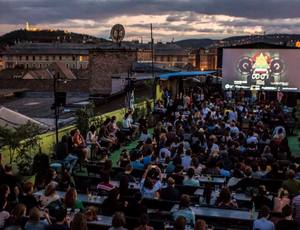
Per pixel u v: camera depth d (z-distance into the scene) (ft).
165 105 102.37
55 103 56.39
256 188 37.35
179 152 47.60
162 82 119.03
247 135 60.64
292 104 127.65
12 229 26.48
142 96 107.55
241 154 49.32
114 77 114.83
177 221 26.18
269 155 50.14
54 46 506.07
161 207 34.45
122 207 31.99
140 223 27.55
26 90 135.54
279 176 41.01
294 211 32.14
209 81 151.74
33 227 26.45
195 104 98.53
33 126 50.75
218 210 33.65
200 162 48.98
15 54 505.25
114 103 97.09
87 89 147.54
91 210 31.24
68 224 28.99
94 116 72.38
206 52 435.12
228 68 131.95
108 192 35.47
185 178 40.47
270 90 128.77
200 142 54.85
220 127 63.93
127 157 47.75
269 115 82.28
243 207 36.35
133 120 82.33
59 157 51.78
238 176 39.27
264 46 128.77
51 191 32.07
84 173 52.19
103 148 61.05
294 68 126.41
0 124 50.60
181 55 449.48
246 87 130.82
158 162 47.21
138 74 120.47
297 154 67.92
